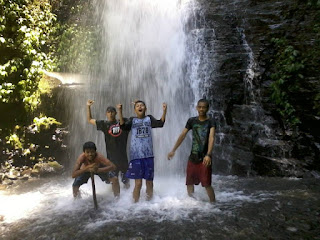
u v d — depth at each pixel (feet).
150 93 28.12
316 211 12.68
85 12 36.63
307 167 19.53
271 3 27.02
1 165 21.30
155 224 11.79
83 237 11.03
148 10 34.58
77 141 23.89
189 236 10.81
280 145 20.66
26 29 22.90
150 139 14.42
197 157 13.92
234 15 28.14
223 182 18.54
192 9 30.83
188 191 14.61
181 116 26.43
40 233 11.55
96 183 18.54
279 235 10.71
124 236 10.95
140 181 14.14
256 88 23.57
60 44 32.81
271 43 24.27
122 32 34.27
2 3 21.75
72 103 24.12
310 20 23.61
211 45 27.17
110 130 15.26
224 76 24.76
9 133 22.13
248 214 12.50
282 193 15.48
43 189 17.99
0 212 14.01
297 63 21.68
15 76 22.61
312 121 20.30
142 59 30.73
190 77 27.17
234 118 23.27
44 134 23.03
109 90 25.67
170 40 30.83
